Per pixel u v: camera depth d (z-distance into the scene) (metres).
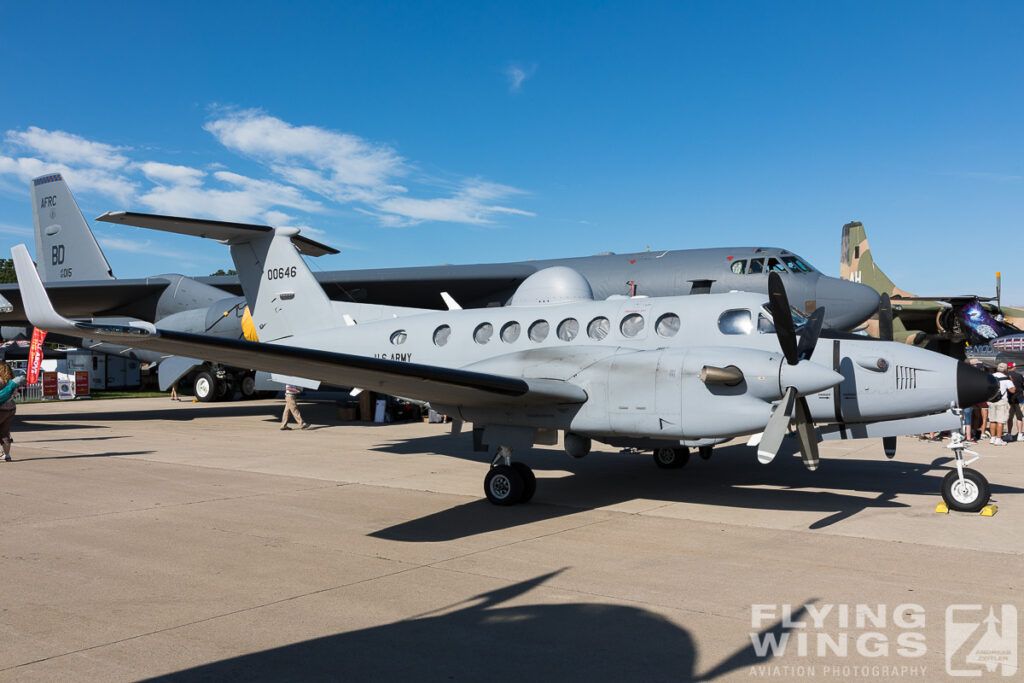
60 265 23.62
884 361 7.56
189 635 4.07
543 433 7.98
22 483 9.23
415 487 9.04
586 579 5.13
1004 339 20.81
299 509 7.65
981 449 13.06
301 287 12.81
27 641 3.98
